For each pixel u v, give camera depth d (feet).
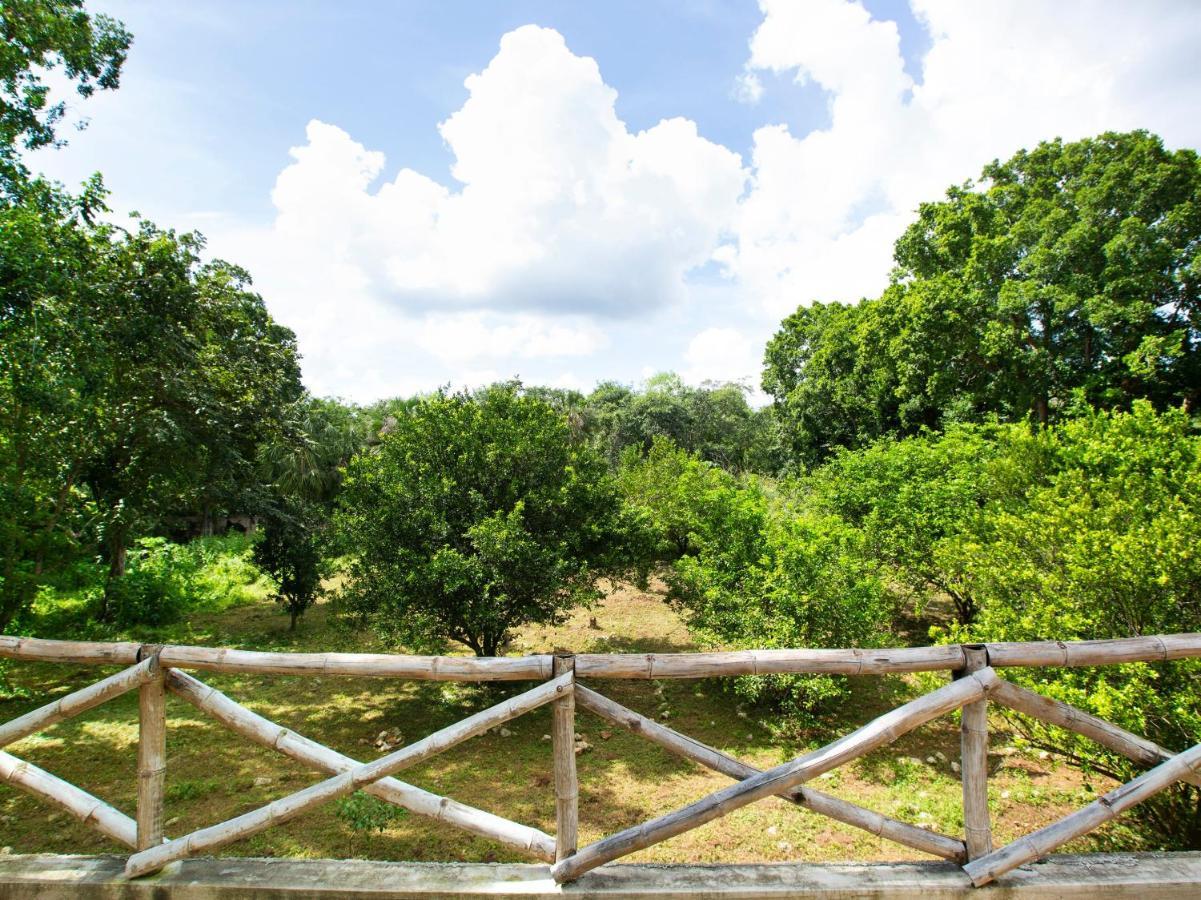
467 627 23.72
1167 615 13.66
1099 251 55.36
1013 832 15.08
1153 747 8.24
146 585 39.24
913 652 8.22
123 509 35.50
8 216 20.99
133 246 28.19
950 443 38.01
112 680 8.54
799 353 94.38
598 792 17.52
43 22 26.35
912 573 29.19
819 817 15.80
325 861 8.54
